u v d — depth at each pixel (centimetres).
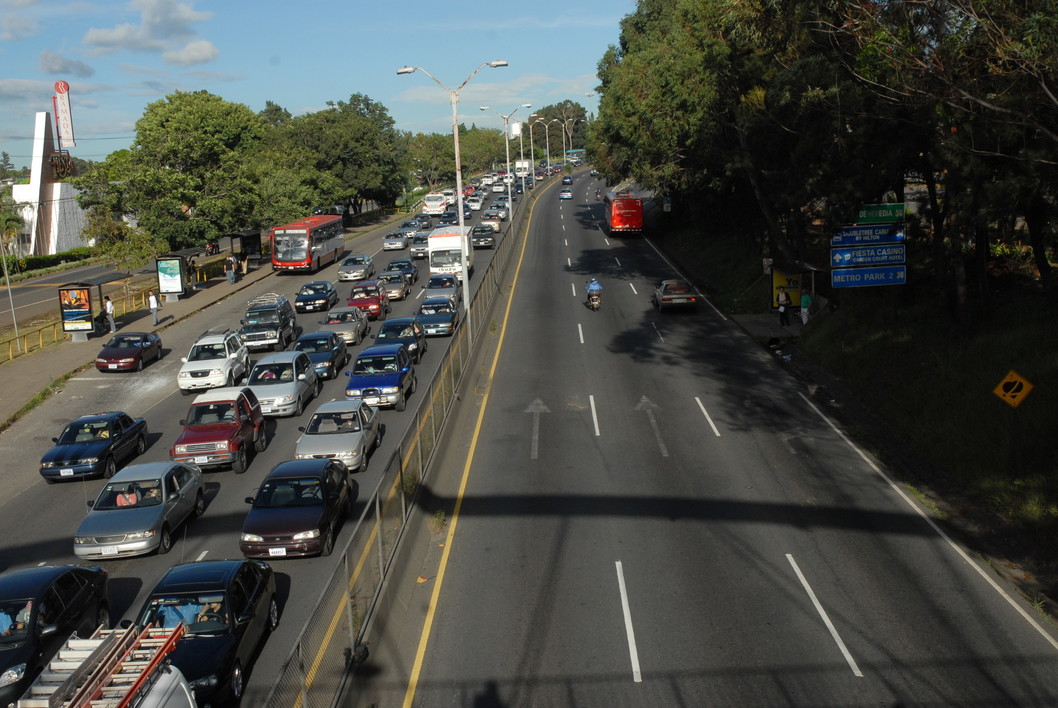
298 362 2822
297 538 1577
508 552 1602
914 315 2841
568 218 8644
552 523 1730
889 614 1330
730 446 2186
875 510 1761
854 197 2459
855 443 2194
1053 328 2252
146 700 783
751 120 3114
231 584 1236
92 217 5325
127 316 4606
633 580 1466
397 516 1552
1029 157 1706
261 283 5650
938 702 1094
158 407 2952
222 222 5816
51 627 1262
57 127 8088
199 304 4900
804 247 3844
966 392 2181
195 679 1094
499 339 3638
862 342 2898
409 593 1436
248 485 2088
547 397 2705
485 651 1261
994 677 1148
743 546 1591
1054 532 1556
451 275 4584
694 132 3944
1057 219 2100
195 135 5828
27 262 7019
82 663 786
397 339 3216
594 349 3378
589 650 1250
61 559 1730
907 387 2400
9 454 2538
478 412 2581
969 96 1619
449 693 1159
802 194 2777
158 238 5491
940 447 2028
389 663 1208
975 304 2670
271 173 7606
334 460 1858
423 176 15738
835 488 1886
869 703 1096
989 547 1584
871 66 1991
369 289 4312
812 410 2486
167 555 1692
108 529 1652
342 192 9231
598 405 2595
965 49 1691
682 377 2900
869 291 3262
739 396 2652
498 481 1988
